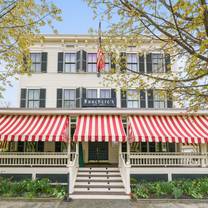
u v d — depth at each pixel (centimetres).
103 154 2172
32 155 1800
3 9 922
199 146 1961
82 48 2400
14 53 1082
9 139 1617
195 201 1386
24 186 1544
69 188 1491
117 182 1655
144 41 1012
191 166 1809
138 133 1661
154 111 1867
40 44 2375
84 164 2089
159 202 1380
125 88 1027
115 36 962
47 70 2344
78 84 2319
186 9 613
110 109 1880
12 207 1246
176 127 1775
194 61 795
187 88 833
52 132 1661
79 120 1853
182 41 718
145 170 1784
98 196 1466
